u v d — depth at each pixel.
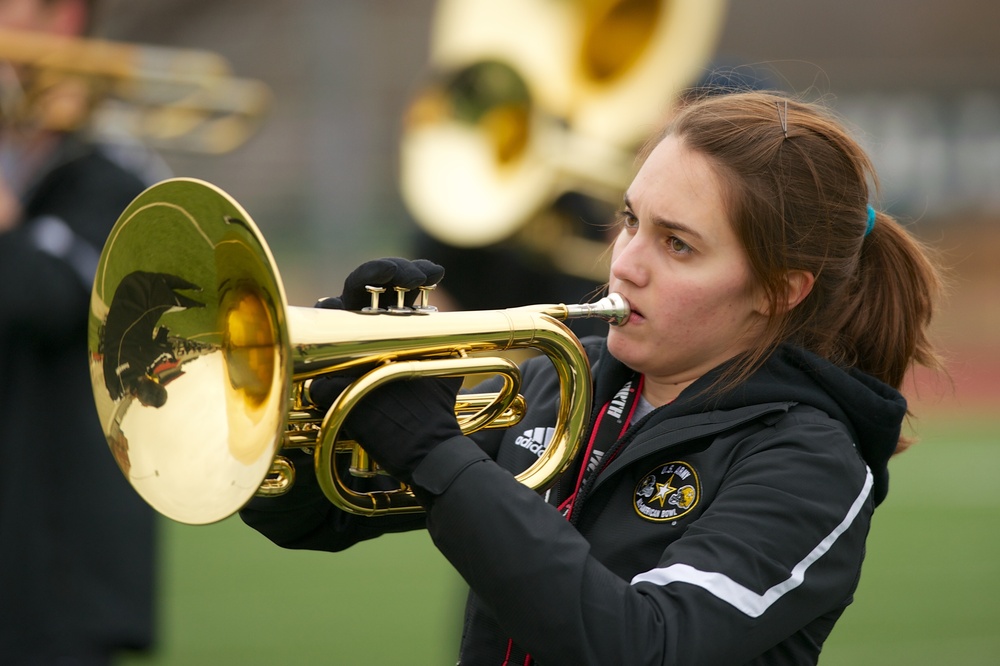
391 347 4.09
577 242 10.62
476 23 11.88
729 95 4.75
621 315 4.47
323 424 4.03
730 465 4.31
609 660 3.74
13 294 7.00
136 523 7.32
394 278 4.15
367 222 46.53
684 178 4.39
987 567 18.16
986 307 43.09
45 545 7.07
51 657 7.02
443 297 11.06
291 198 49.94
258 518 4.75
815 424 4.33
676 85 10.35
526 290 10.70
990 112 52.66
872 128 52.91
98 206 7.65
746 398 4.39
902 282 4.97
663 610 3.86
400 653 13.24
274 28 55.00
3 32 8.84
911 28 64.25
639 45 11.29
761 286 4.39
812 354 4.51
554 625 3.76
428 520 3.98
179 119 13.39
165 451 4.23
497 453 5.09
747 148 4.41
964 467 25.84
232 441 4.04
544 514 3.92
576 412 4.45
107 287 4.44
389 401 4.05
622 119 11.02
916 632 14.67
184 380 4.29
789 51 63.84
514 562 3.80
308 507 4.74
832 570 4.14
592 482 4.53
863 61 62.72
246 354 4.11
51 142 8.60
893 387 5.02
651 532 4.31
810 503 4.11
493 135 11.43
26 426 7.10
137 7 52.44
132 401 4.41
